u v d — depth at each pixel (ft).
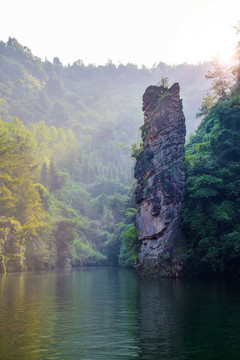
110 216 433.07
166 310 51.29
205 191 114.93
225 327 39.06
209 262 106.73
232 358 28.30
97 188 552.00
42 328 41.27
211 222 113.29
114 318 46.88
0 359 29.27
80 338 36.22
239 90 165.17
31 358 29.45
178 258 112.98
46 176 435.12
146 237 131.23
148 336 36.19
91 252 370.12
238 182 118.42
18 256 225.56
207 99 233.76
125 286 95.40
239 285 86.22
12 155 258.98
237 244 102.47
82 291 85.20
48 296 75.10
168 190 122.31
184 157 131.13
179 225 119.34
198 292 72.28
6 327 42.01
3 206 228.84
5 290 90.22
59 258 315.17
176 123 132.77
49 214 328.70
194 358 28.43
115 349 31.78
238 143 132.67
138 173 142.82
